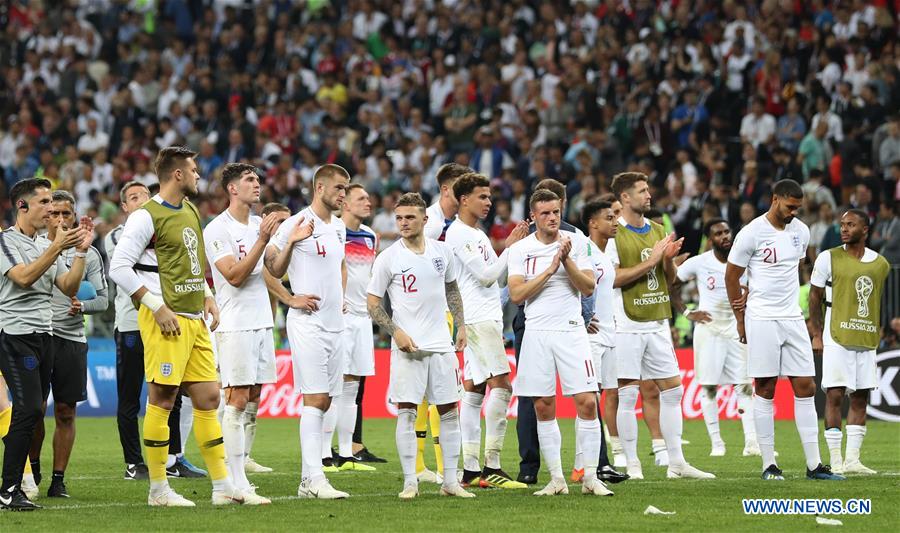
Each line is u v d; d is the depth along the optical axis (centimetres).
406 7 7212
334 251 2364
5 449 2200
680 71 5828
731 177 5356
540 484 2558
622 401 2661
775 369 2619
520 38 6394
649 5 6397
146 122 6694
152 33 7281
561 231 2342
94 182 6156
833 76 5634
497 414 2528
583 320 2414
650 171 5431
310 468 2323
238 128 6200
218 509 2155
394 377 2317
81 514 2100
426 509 2134
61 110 6762
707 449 3469
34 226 2286
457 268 2552
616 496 2302
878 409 4175
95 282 2531
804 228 2655
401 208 2292
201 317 2211
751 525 1953
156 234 2158
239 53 7006
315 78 6762
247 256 2302
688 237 4878
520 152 5803
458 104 6025
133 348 2698
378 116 6169
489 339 2522
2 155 6619
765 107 5591
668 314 2686
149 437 2197
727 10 6200
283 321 4825
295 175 5759
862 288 2747
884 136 5212
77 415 4738
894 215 4600
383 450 3438
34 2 7681
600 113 5738
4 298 2233
